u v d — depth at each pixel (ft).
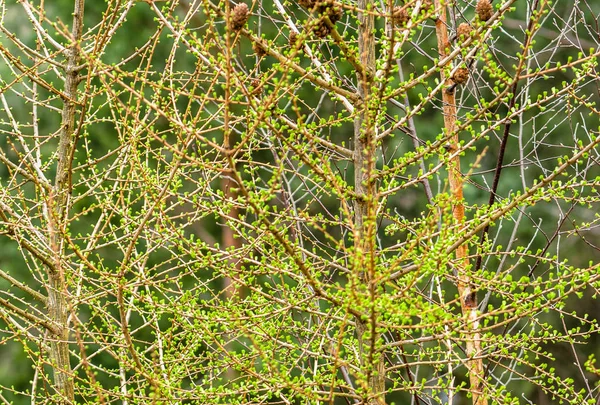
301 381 18.25
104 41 24.59
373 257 15.07
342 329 15.71
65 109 26.00
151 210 17.13
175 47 22.09
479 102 25.50
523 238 56.39
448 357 18.93
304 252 21.74
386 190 19.74
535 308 17.48
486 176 55.21
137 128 21.03
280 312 19.53
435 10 18.01
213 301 21.84
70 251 49.11
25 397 56.34
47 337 25.71
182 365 22.16
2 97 26.03
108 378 53.21
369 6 18.13
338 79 23.88
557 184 18.24
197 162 16.47
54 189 25.88
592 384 57.57
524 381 55.88
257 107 17.24
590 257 57.16
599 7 55.06
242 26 17.74
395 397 56.90
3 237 54.70
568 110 22.39
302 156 17.70
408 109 19.80
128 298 24.98
